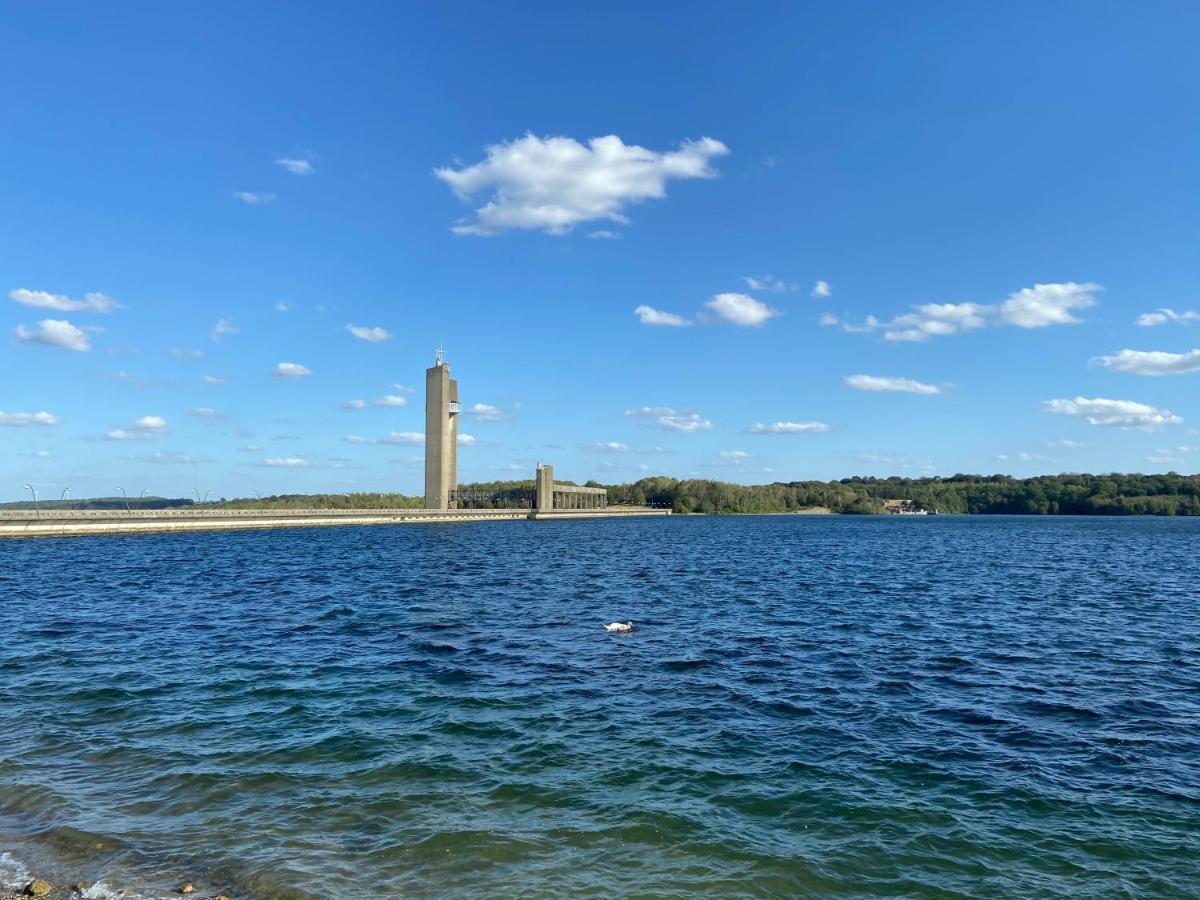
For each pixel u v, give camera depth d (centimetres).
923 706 2175
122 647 2956
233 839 1331
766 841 1342
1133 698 2284
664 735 1884
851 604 4341
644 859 1273
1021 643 3139
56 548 9700
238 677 2453
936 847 1330
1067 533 16150
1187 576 6291
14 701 2175
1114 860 1295
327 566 7019
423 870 1227
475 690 2289
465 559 8019
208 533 14400
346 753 1750
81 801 1489
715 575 6131
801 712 2098
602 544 11350
